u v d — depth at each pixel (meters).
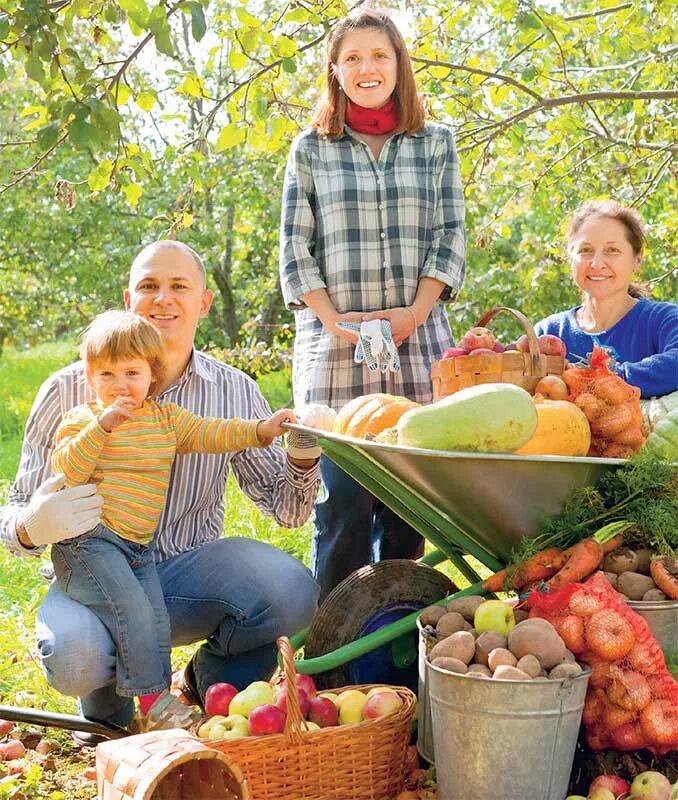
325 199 4.66
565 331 4.89
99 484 3.64
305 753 3.19
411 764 3.56
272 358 11.79
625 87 8.27
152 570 3.78
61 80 4.44
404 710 3.39
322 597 4.83
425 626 3.47
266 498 4.29
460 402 3.37
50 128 4.24
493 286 10.89
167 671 3.70
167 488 4.01
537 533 3.67
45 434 3.96
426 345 4.71
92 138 4.21
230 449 3.80
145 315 4.05
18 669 4.77
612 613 3.26
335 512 4.73
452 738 3.14
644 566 3.62
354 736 3.25
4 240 18.08
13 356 24.02
